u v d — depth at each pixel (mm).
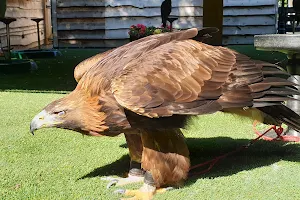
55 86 7566
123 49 3211
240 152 3967
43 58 12602
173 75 2871
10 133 4641
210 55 3053
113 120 3002
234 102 2955
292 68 4164
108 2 15047
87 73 3141
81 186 3252
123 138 4473
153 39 3217
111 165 3723
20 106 5879
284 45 3838
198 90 2891
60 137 4504
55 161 3816
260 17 14688
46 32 19141
